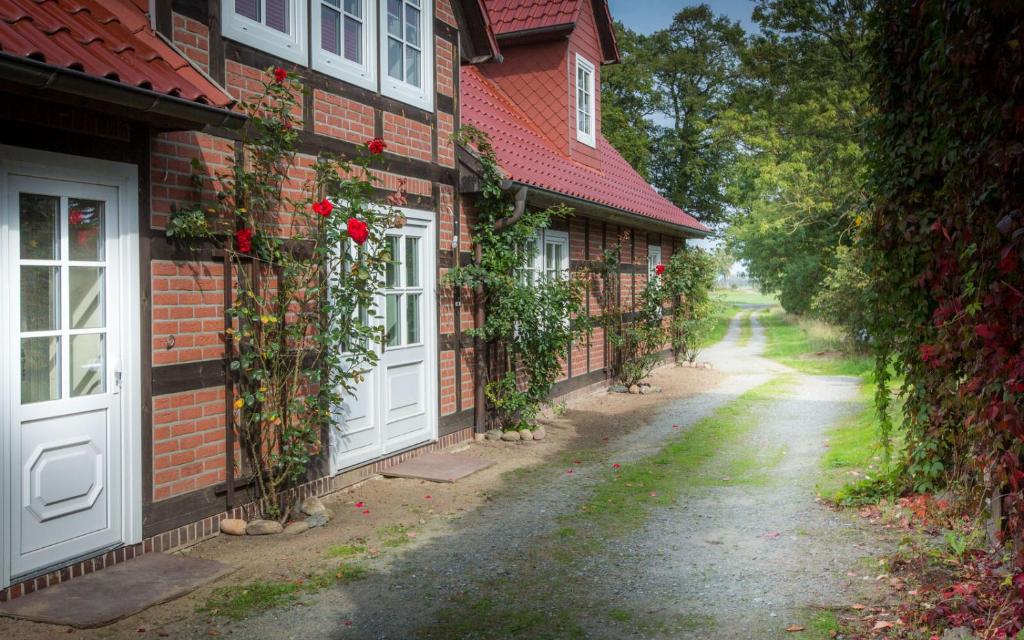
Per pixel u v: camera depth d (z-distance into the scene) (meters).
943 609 3.89
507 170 9.00
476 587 4.62
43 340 4.39
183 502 5.22
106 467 4.73
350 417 7.00
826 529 5.56
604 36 14.68
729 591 4.47
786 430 9.84
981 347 4.35
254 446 5.72
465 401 8.96
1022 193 4.05
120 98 4.07
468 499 6.65
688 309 17.39
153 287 5.00
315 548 5.32
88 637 3.85
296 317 6.15
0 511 4.10
